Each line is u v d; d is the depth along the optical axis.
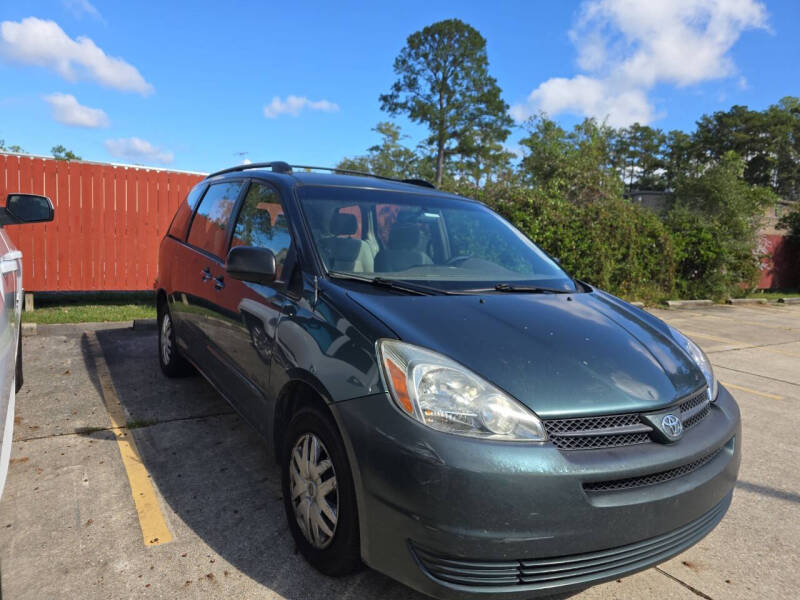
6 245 3.24
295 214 3.04
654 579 2.58
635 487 2.04
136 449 3.52
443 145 56.12
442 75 56.00
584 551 1.94
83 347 5.83
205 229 4.16
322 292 2.59
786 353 8.20
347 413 2.11
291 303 2.71
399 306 2.44
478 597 1.88
